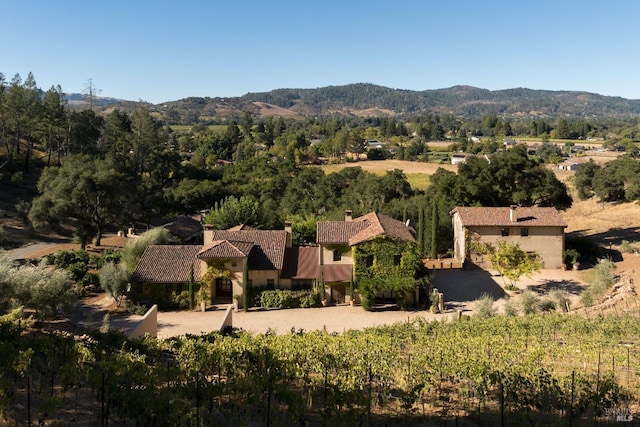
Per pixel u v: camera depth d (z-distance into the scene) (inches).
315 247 2020.2
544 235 2365.9
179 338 1235.9
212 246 1852.9
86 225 2561.5
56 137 4200.3
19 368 806.5
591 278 2105.1
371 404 824.9
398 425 756.6
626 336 1309.1
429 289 1946.4
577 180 4653.1
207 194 3764.8
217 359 986.7
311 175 3993.6
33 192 3533.5
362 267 1857.8
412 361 1045.2
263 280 1887.3
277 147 7229.3
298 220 2800.2
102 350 999.6
